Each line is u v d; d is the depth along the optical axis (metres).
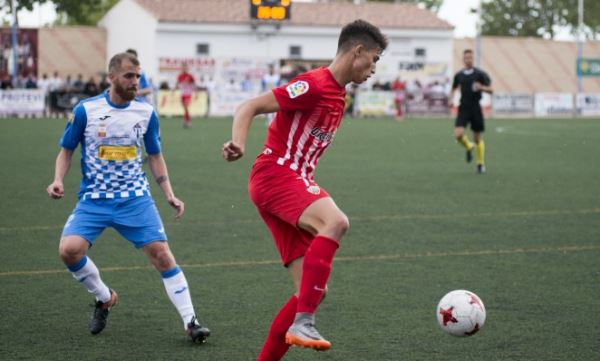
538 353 6.49
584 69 57.59
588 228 12.12
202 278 8.97
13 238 11.14
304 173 5.98
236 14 55.06
